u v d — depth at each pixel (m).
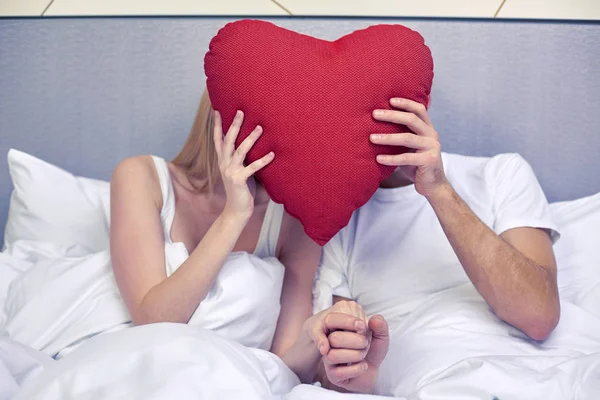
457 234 1.22
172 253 1.26
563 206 1.68
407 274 1.40
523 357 1.07
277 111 1.12
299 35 1.17
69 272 1.31
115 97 1.80
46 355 1.09
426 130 1.15
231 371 0.90
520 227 1.36
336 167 1.12
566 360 1.03
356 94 1.12
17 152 1.62
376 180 1.16
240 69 1.13
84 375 0.88
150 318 1.17
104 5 1.83
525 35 1.76
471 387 0.97
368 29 1.18
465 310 1.27
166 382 0.86
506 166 1.48
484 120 1.79
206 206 1.39
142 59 1.79
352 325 1.07
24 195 1.62
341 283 1.43
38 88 1.79
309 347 1.26
